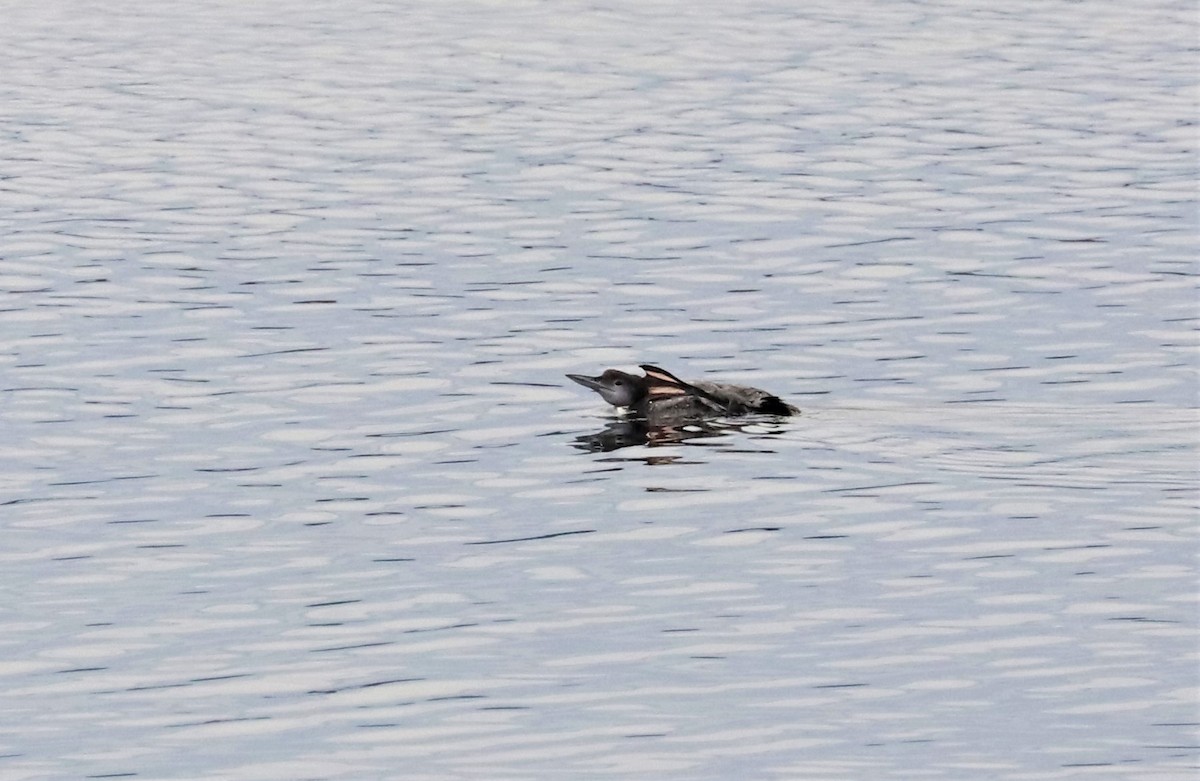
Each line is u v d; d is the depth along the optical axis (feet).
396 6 437.99
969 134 316.60
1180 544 146.00
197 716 120.88
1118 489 157.99
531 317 219.41
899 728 118.11
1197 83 354.95
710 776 112.68
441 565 144.66
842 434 174.40
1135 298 224.94
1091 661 126.62
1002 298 225.76
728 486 160.97
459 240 255.91
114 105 340.39
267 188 284.61
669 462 167.22
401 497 159.53
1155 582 139.03
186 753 116.16
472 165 298.97
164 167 297.12
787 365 199.93
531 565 144.46
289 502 158.40
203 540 150.10
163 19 425.69
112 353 203.51
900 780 111.86
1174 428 174.60
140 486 162.50
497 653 129.18
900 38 396.98
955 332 211.61
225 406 185.37
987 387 189.67
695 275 238.27
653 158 302.66
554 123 326.85
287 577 142.51
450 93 350.43
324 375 195.83
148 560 146.00
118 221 264.93
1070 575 140.67
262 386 191.83
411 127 325.01
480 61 377.91
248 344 207.41
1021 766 113.50
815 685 124.06
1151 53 382.83
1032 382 191.11
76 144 311.88
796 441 172.45
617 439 174.50
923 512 153.89
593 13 425.28
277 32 409.49
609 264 243.60
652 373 183.52
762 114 332.60
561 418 181.47
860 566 143.23
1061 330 211.61
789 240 255.09
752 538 149.28
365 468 166.91
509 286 233.14
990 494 157.79
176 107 339.16
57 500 159.12
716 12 425.69
